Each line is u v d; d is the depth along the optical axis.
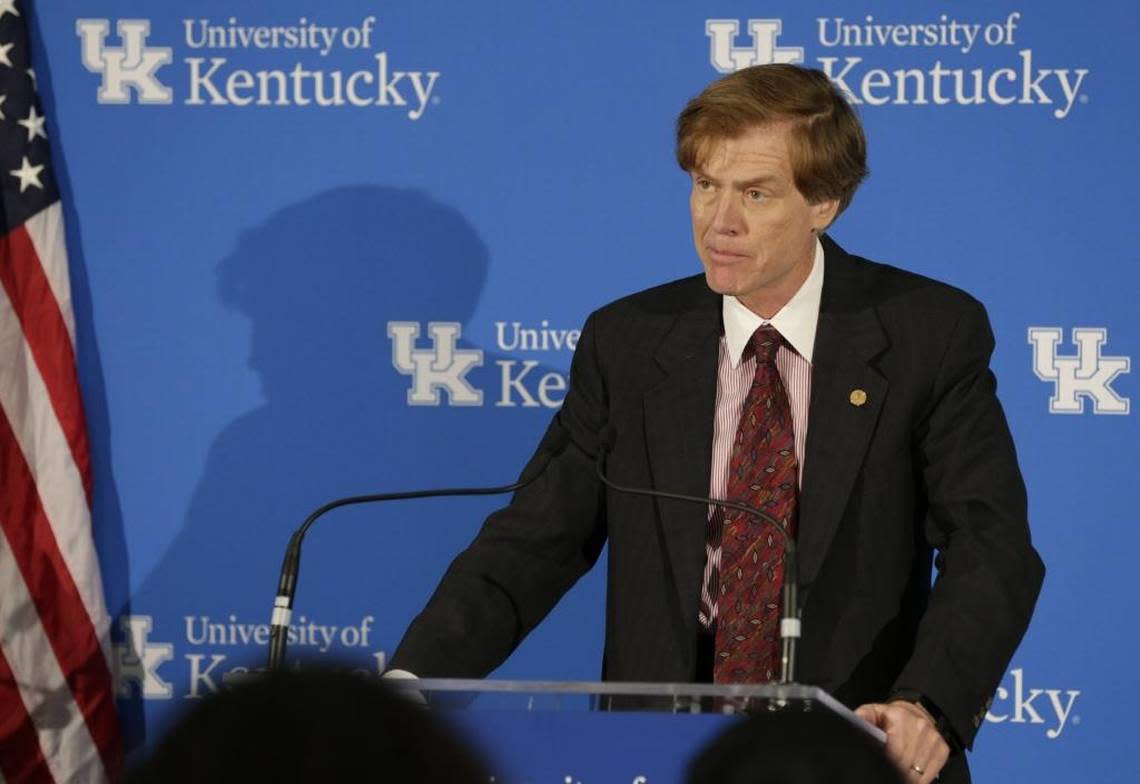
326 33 13.39
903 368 9.05
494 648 8.96
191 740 2.33
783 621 7.32
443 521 13.38
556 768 6.03
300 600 13.37
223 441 13.41
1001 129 13.00
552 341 13.34
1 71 13.23
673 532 8.93
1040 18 12.96
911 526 9.02
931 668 8.03
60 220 13.24
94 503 13.39
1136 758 12.83
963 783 8.73
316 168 13.41
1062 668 12.85
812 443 8.93
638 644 8.91
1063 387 12.93
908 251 13.08
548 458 9.54
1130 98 12.91
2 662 12.89
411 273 13.38
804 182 8.83
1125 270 12.91
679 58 13.23
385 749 2.33
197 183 13.45
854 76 13.08
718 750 3.89
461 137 13.38
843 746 3.81
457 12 13.36
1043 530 12.89
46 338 13.10
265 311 13.41
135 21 13.42
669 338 9.41
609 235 13.32
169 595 13.37
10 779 12.86
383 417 13.38
